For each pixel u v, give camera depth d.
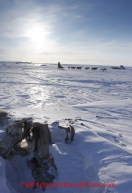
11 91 12.41
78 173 2.69
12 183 2.50
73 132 3.65
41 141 2.82
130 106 9.04
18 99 9.73
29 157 2.86
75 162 2.96
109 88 17.11
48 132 3.07
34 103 8.99
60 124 4.64
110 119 6.58
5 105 8.02
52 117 6.12
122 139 4.13
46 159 2.74
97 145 3.42
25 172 2.67
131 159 2.87
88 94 13.11
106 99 11.27
